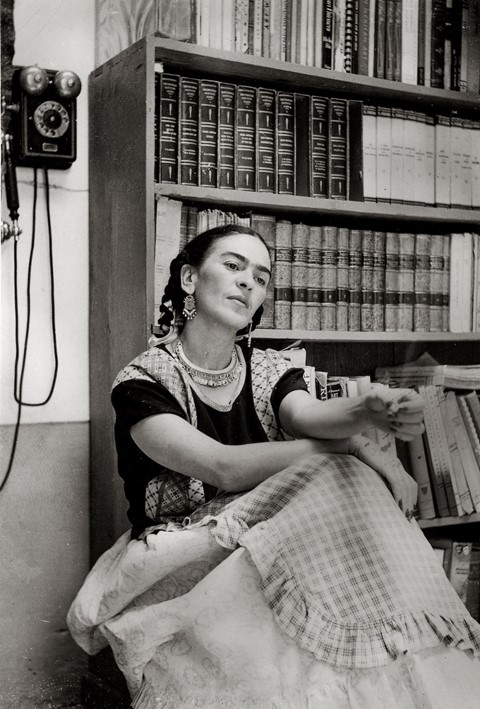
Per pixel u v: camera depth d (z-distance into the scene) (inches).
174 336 62.6
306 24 73.8
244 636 50.3
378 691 48.9
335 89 76.9
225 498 56.6
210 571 53.7
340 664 48.8
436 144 80.1
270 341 76.2
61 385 72.0
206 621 50.6
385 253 78.0
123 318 68.3
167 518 58.3
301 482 53.4
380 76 77.3
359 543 51.5
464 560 82.0
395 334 77.9
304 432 58.2
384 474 55.9
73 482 72.4
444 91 79.7
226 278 61.4
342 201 74.4
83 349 72.8
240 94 70.7
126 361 67.8
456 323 81.4
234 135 70.6
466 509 79.3
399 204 78.1
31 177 69.9
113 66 69.2
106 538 70.6
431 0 79.6
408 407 53.3
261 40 72.0
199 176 69.1
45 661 70.5
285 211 75.2
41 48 69.7
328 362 81.9
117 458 65.4
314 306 74.4
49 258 70.7
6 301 69.2
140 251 66.0
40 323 70.7
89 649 60.3
